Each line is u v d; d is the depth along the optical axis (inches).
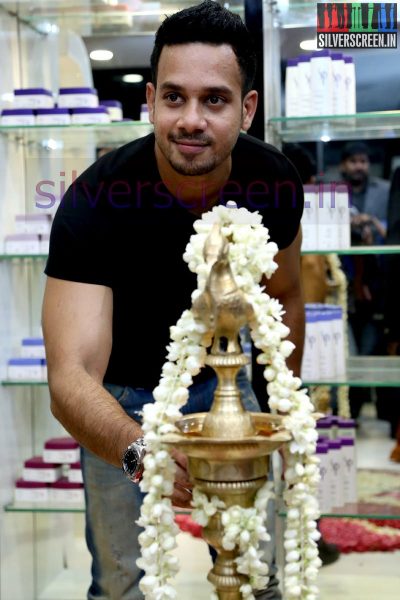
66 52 120.5
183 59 55.7
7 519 119.3
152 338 77.7
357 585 118.6
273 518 98.3
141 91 119.3
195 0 116.7
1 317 118.0
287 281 88.0
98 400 60.2
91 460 82.2
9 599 119.2
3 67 118.1
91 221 70.5
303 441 40.6
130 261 73.0
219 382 41.0
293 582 41.3
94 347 68.4
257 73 106.3
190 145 57.0
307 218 116.0
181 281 74.7
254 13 106.2
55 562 130.3
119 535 82.2
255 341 42.1
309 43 113.3
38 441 127.6
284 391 41.3
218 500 40.2
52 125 116.3
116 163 72.6
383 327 118.8
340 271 118.9
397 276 118.2
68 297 69.6
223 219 43.6
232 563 41.5
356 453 116.5
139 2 117.6
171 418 41.6
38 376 118.8
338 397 117.4
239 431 39.7
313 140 118.8
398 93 113.0
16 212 121.7
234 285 39.6
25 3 117.6
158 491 41.6
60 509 120.0
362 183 118.2
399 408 116.2
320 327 114.6
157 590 40.8
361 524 123.0
